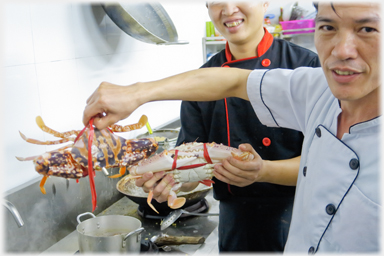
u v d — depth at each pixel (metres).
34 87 1.36
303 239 0.84
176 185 1.00
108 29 1.75
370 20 0.59
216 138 1.41
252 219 1.39
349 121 0.79
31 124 1.36
